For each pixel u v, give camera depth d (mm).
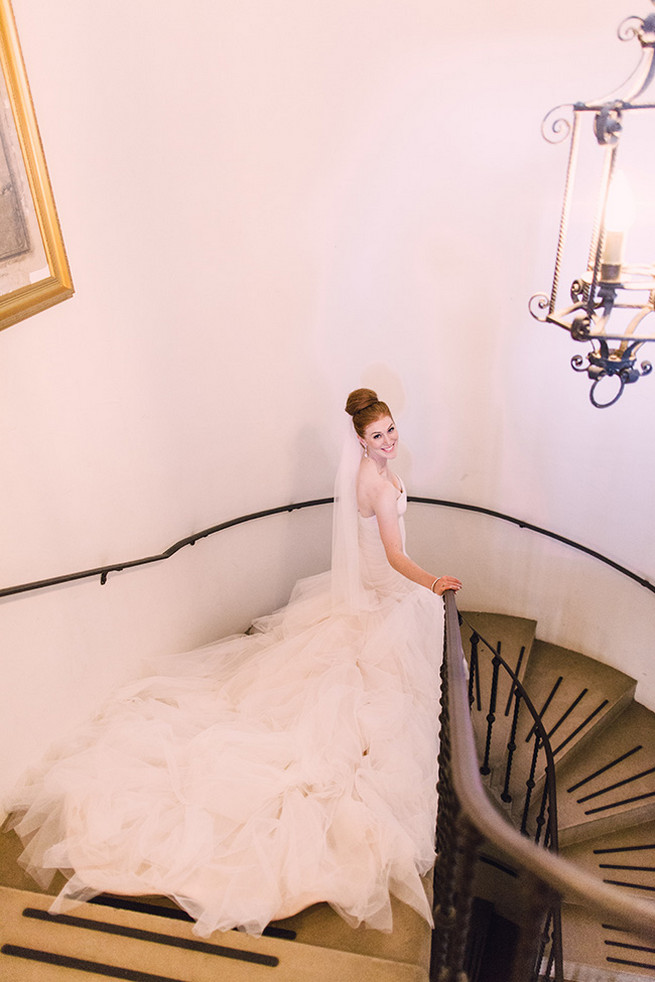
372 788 2652
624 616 4230
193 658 3543
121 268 2852
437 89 3240
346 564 3303
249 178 3248
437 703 3084
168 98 2869
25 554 2615
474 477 4270
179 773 2711
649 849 3748
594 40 3010
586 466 3945
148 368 3104
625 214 1667
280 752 2748
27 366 2492
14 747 2713
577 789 3857
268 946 2326
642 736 4176
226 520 3852
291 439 3951
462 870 1722
